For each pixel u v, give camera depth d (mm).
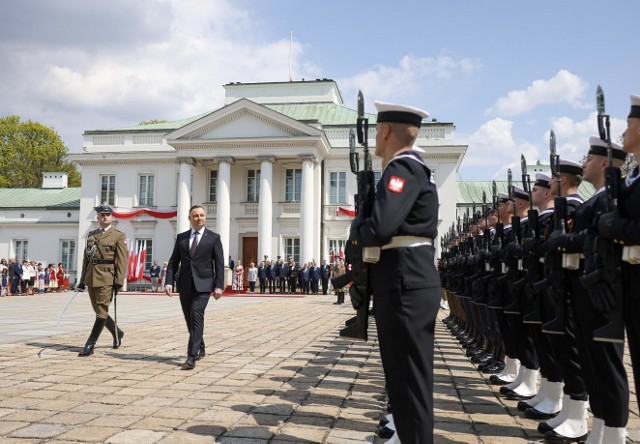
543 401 5418
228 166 34344
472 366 8164
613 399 4129
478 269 7957
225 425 4914
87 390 6168
